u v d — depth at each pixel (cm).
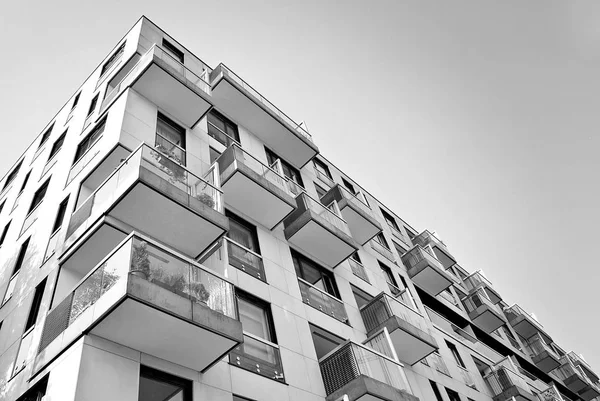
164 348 970
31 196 1725
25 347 1078
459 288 3550
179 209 1180
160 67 1600
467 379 2308
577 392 4012
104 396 830
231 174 1559
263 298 1392
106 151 1367
